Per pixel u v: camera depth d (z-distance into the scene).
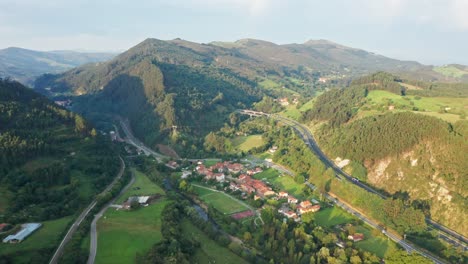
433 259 141.25
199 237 163.88
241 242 160.00
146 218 173.62
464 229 161.00
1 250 130.25
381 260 141.12
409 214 164.62
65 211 171.00
